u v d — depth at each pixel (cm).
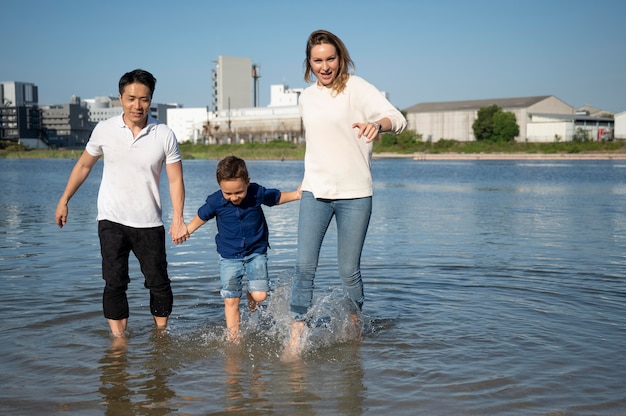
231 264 489
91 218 1309
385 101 462
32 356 427
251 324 512
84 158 487
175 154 498
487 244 949
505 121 9275
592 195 2052
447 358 423
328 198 474
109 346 454
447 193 2158
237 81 16762
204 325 511
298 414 334
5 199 1844
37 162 6912
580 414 331
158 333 487
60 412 336
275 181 3053
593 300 582
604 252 870
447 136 10388
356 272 493
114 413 336
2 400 351
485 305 566
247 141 12212
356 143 471
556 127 9194
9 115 15812
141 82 465
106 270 476
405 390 366
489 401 348
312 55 462
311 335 477
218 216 491
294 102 15450
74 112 16362
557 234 1073
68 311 540
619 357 421
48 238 1002
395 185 2664
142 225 484
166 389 371
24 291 611
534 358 420
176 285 647
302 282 476
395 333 484
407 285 652
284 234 1070
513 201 1812
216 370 405
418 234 1072
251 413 335
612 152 7925
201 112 15912
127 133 478
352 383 379
